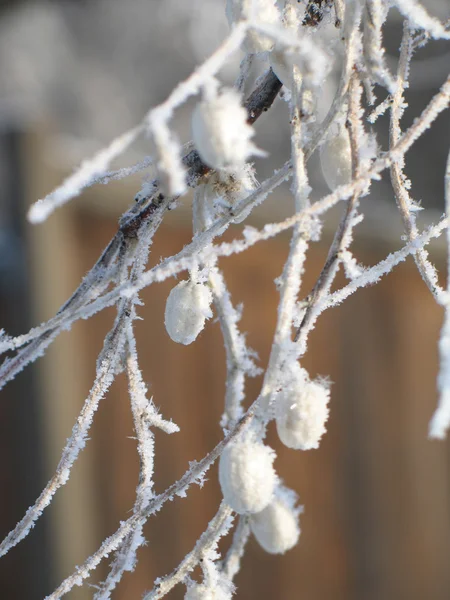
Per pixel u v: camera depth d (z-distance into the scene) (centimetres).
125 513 105
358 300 132
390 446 134
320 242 125
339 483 126
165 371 108
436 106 53
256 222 117
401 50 55
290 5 54
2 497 105
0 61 288
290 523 58
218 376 114
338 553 125
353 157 54
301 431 52
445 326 47
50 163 109
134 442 107
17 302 105
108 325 108
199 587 55
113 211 111
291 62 54
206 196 57
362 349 132
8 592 104
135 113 317
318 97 54
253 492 52
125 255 56
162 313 108
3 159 108
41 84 296
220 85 51
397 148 53
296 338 53
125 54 314
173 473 107
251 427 53
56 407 102
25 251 105
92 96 308
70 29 305
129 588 102
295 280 52
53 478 55
